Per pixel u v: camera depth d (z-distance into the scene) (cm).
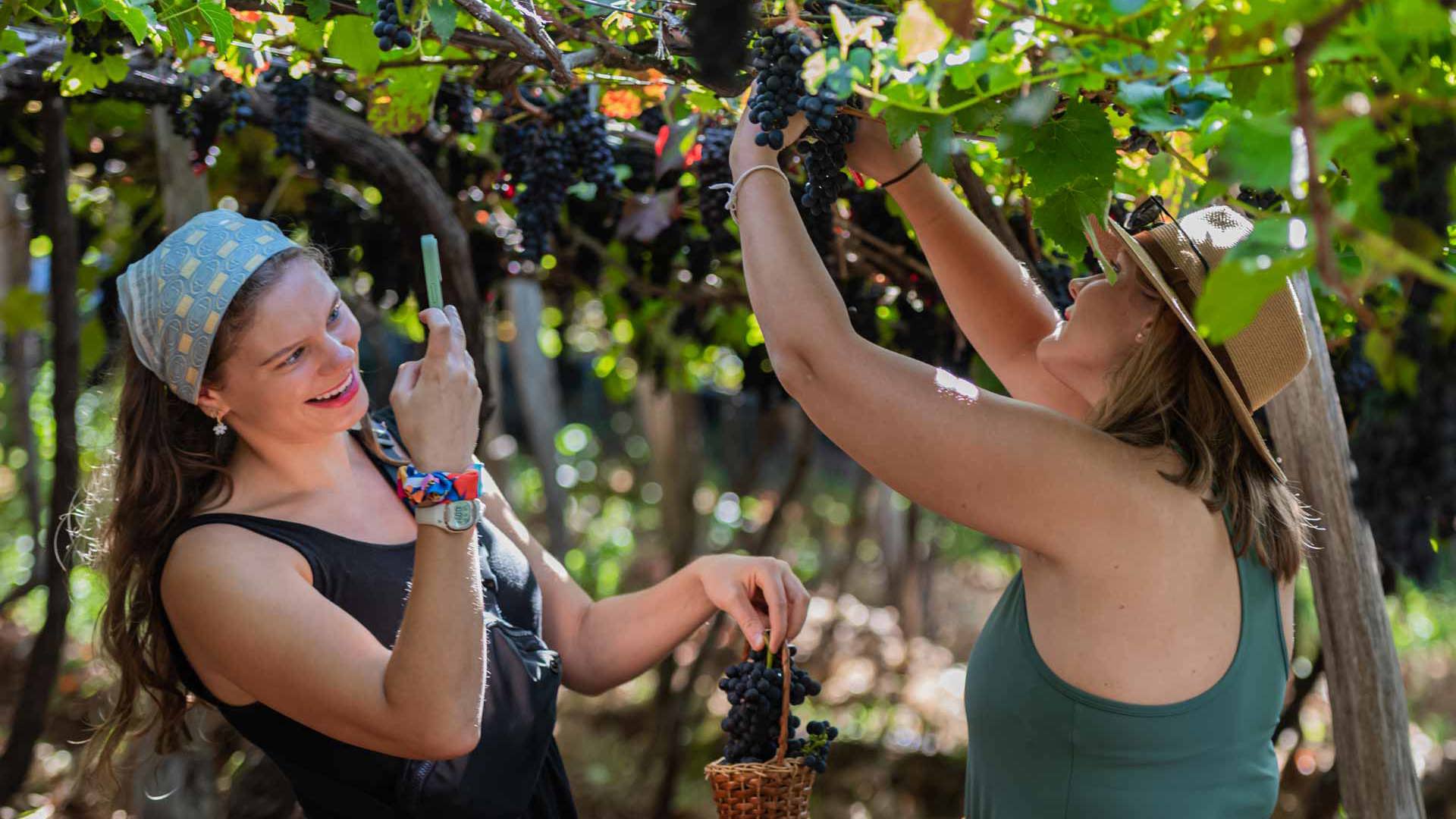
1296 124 113
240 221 169
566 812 196
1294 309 169
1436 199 121
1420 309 124
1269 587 175
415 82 235
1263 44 131
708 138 244
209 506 172
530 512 934
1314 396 207
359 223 331
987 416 159
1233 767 166
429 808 169
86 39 205
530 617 194
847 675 682
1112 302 175
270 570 163
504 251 351
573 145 254
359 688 157
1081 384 182
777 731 189
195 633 164
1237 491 170
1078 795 165
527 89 257
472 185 321
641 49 192
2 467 841
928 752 557
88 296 469
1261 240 111
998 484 158
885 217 282
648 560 935
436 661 154
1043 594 169
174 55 249
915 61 144
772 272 164
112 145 341
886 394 158
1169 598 163
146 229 362
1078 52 136
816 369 160
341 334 172
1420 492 130
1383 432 132
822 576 919
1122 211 238
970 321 206
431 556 156
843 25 140
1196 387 169
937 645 775
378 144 280
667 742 543
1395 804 210
